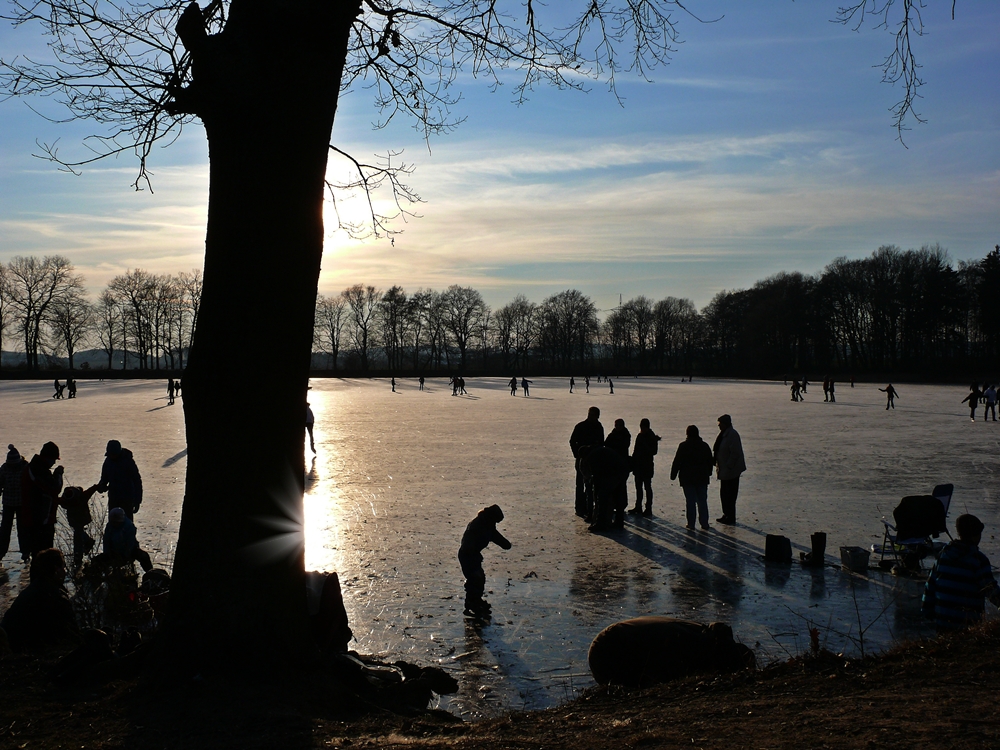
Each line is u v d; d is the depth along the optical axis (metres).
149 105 6.29
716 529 12.44
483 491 15.88
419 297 132.75
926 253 112.25
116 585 7.95
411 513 13.59
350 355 138.50
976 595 6.30
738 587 9.24
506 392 67.94
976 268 108.38
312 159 5.81
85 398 55.88
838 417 36.47
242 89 5.55
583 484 13.65
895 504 14.23
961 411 40.97
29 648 6.61
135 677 5.65
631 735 4.43
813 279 121.94
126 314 113.38
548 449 23.34
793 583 9.40
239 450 5.62
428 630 7.81
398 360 140.12
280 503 5.72
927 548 9.82
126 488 10.48
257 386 5.66
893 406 45.12
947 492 11.20
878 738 4.00
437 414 39.38
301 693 5.33
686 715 4.77
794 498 14.95
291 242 5.73
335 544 11.34
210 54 5.57
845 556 10.03
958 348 111.31
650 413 38.81
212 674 5.38
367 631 7.78
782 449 23.03
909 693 4.80
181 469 18.45
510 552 10.98
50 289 100.00
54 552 7.02
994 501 14.16
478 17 7.73
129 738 4.45
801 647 7.17
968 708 4.41
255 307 5.64
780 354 118.75
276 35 5.61
